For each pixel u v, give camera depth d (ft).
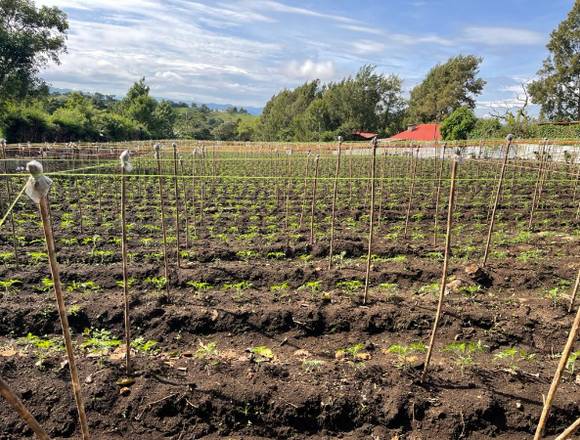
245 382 13.73
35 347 15.80
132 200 45.68
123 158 12.91
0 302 18.74
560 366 8.68
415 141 125.80
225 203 45.06
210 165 79.97
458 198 46.93
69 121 145.48
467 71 219.00
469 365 14.93
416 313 18.16
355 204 43.83
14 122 124.88
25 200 43.45
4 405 12.57
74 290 21.01
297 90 290.56
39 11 114.21
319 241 29.68
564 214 39.09
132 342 16.39
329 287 22.02
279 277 22.82
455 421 12.58
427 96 227.81
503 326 17.51
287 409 12.92
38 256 24.58
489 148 92.79
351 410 13.00
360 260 26.05
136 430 12.42
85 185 54.03
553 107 156.04
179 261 24.26
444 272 13.26
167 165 76.18
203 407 12.88
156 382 13.62
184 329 17.70
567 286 21.89
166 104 268.82
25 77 116.57
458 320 17.89
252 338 17.42
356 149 109.29
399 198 47.16
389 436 12.50
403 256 26.71
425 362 13.84
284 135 252.83
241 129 330.13
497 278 22.53
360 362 15.19
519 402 13.15
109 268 23.00
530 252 26.94
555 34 149.28
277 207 42.70
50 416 12.45
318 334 17.78
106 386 13.26
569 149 81.92
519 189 51.11
